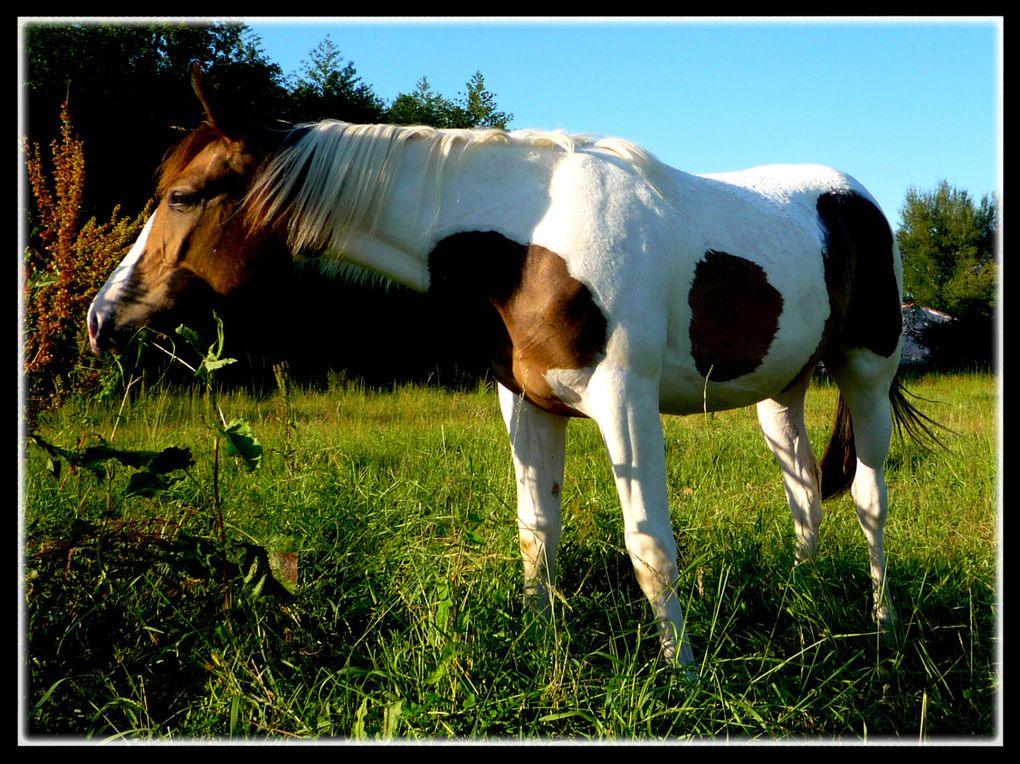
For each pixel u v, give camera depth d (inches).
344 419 243.8
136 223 175.9
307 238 89.9
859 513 118.8
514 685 79.1
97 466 87.4
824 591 106.3
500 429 201.5
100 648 84.3
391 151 89.9
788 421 125.0
